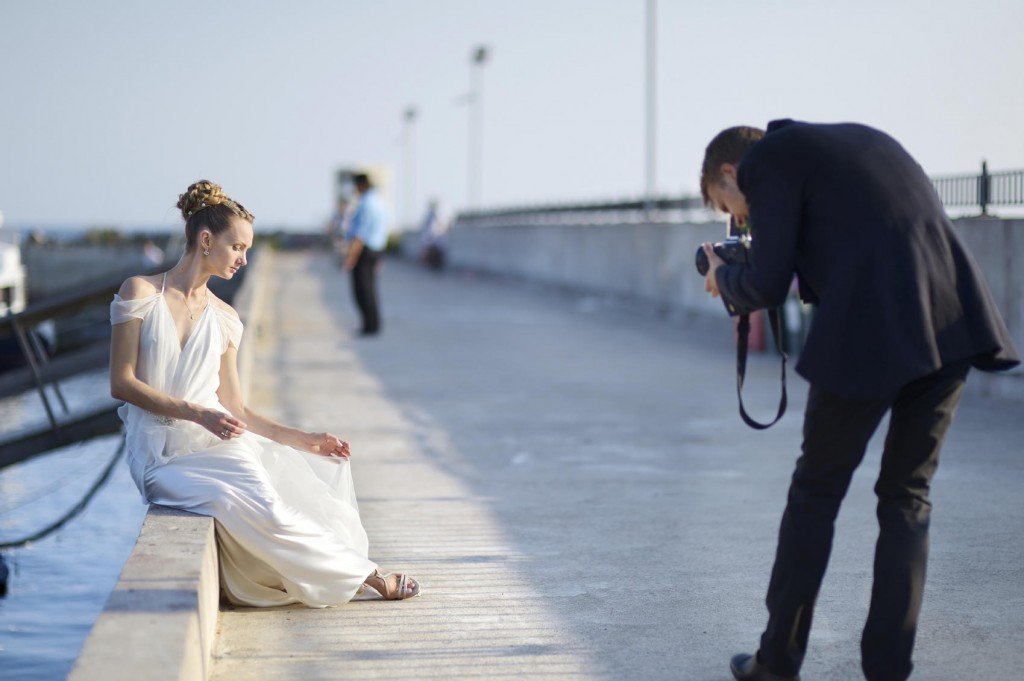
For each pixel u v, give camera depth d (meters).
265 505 3.88
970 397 9.04
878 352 2.78
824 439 2.94
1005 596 4.10
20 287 18.44
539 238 27.52
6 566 6.60
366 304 15.14
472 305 20.89
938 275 2.84
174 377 3.92
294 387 10.33
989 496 5.71
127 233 52.09
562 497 5.94
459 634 3.77
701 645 3.67
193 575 3.26
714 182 3.22
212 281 13.79
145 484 3.97
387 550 4.87
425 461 6.96
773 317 3.34
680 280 17.62
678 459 6.98
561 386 10.40
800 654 3.12
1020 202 8.45
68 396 12.71
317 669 3.45
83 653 2.74
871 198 2.85
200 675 3.10
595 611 4.02
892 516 3.01
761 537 5.06
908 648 2.95
